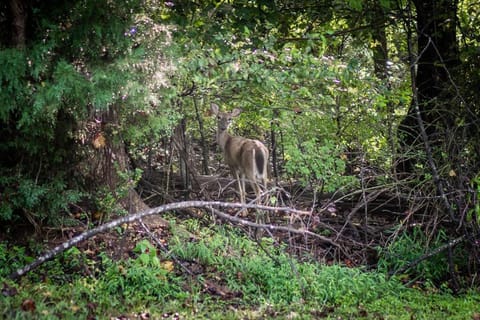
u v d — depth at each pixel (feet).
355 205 39.73
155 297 26.58
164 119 31.78
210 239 32.45
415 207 36.45
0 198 28.40
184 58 32.45
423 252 34.40
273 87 35.96
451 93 37.58
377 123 41.11
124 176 31.48
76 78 24.63
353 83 39.68
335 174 36.73
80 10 26.37
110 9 26.66
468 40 43.70
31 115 25.86
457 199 33.50
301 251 34.27
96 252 29.55
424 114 40.04
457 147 34.68
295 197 38.91
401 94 40.34
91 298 25.44
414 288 32.27
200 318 24.90
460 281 32.96
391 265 34.27
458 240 32.60
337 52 48.29
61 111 29.22
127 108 30.35
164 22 33.96
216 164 52.11
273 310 26.84
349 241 36.14
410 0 41.73
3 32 27.04
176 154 44.42
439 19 40.91
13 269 27.22
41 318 22.08
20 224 30.17
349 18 43.24
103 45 26.81
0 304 22.58
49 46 25.43
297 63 36.78
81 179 31.68
